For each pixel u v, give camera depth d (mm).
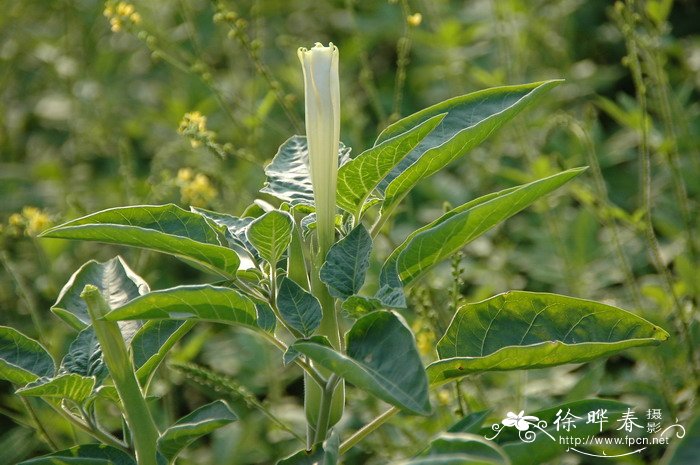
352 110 2605
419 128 1590
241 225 1666
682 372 2014
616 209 2025
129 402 1609
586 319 1626
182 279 2719
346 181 1617
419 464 1533
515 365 1597
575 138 2684
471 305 1635
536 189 1597
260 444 2121
